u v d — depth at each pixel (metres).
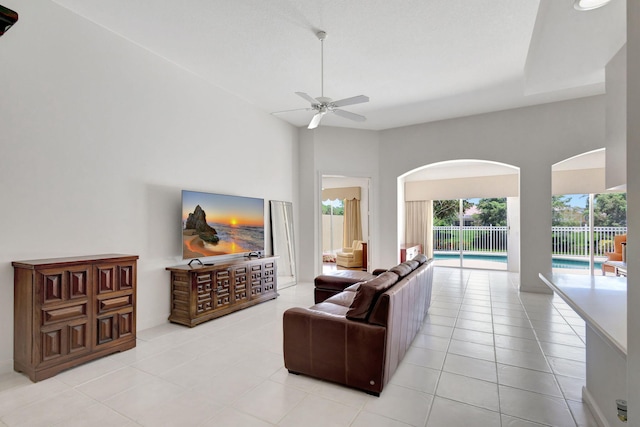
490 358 2.91
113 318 2.95
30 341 2.47
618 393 1.75
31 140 2.75
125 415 2.07
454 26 3.29
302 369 2.56
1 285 2.58
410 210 9.37
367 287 2.38
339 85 4.70
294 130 6.46
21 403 2.19
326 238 10.45
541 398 2.26
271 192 5.77
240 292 4.46
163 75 3.89
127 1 2.90
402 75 4.39
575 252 7.17
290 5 2.97
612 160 1.96
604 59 2.28
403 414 2.09
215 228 4.36
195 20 3.19
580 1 1.68
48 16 2.87
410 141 6.55
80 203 3.08
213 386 2.42
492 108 5.65
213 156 4.57
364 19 3.18
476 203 8.88
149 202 3.72
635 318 1.01
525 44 3.62
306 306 4.68
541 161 5.46
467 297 5.16
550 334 3.50
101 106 3.26
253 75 4.37
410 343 3.15
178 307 3.87
